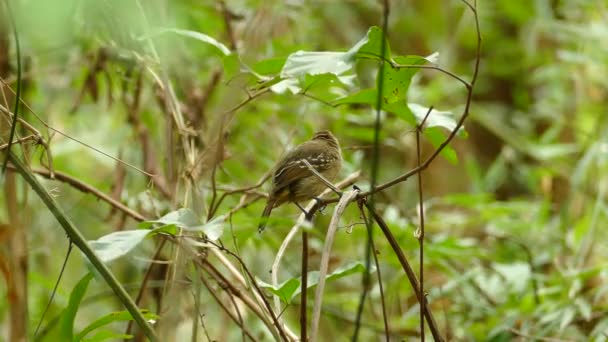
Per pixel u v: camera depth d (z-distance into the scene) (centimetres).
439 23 2039
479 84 2133
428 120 742
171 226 640
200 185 906
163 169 1066
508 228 1285
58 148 1250
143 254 1041
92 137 1312
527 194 1938
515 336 1084
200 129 997
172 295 744
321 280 619
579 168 1338
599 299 1114
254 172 1323
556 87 1750
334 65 645
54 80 1183
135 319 628
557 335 1067
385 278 1273
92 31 973
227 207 1126
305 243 662
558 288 1070
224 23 1203
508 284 1136
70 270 1410
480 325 1129
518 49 2086
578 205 1412
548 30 1734
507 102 2342
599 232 1303
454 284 1131
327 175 1088
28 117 1088
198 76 1142
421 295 690
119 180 1037
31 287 1292
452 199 1268
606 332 995
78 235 633
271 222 775
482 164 2106
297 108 1303
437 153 665
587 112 1720
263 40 1198
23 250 905
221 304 781
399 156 1852
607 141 1447
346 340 1255
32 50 1107
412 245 1109
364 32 1970
